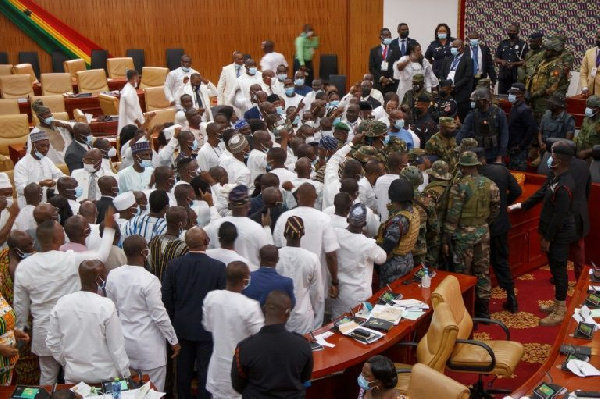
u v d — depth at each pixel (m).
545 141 10.21
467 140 7.68
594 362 5.13
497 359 5.58
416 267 6.76
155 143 11.02
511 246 8.53
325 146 7.80
